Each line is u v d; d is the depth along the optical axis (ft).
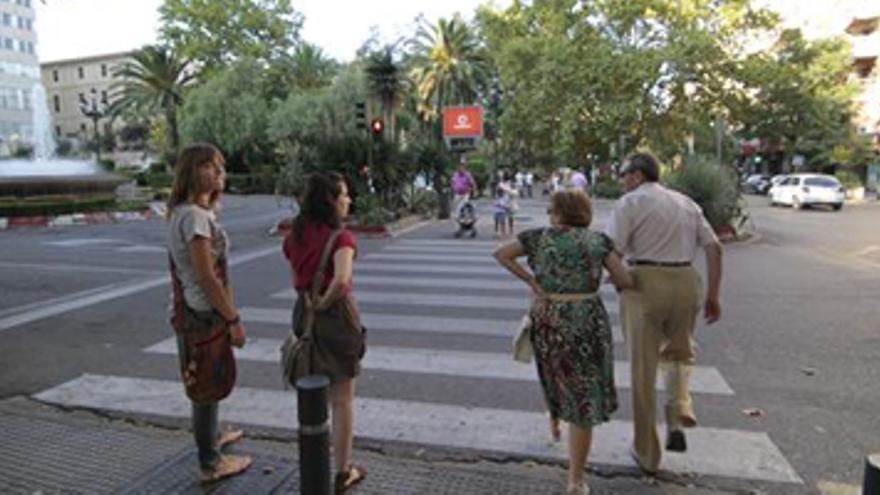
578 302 11.38
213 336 11.38
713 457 13.19
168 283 34.58
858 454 13.32
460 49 154.40
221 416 15.62
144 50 173.37
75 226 72.23
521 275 11.81
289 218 67.21
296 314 11.53
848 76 159.12
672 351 12.98
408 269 38.29
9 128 264.52
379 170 66.18
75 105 334.03
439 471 12.52
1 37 261.85
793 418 15.20
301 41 189.37
